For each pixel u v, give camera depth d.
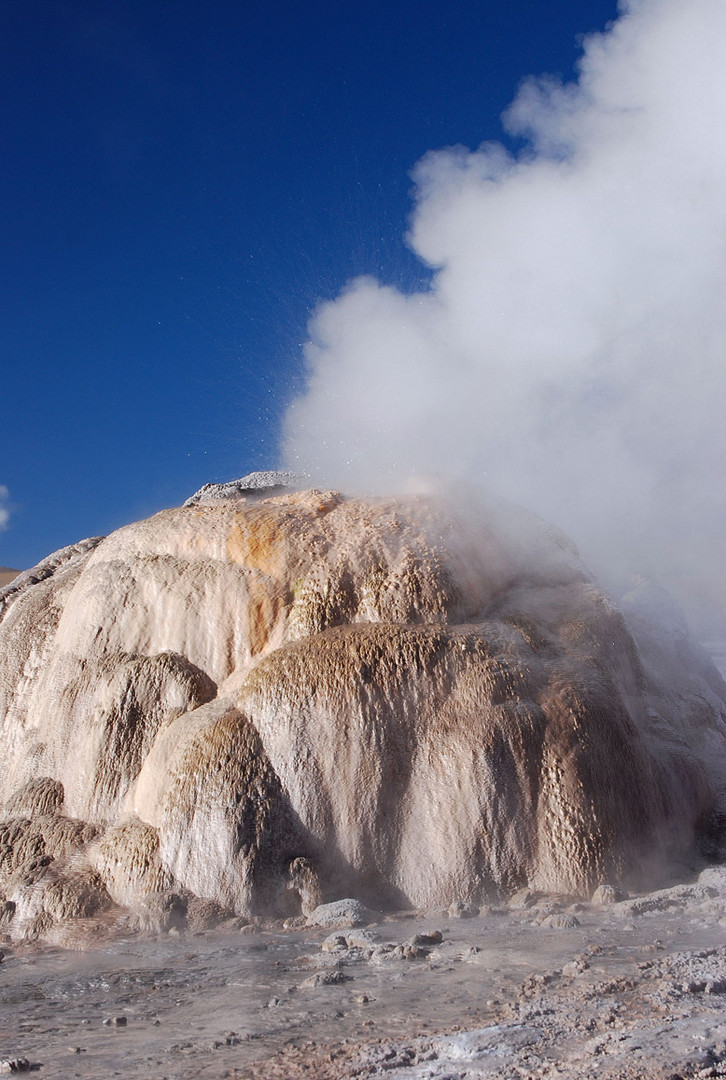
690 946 7.36
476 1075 4.71
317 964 7.84
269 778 10.36
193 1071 5.27
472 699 10.55
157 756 11.14
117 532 13.91
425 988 6.71
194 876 9.95
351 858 10.07
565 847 9.92
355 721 10.45
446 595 11.71
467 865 9.90
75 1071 5.43
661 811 11.09
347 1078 4.91
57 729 12.47
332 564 12.08
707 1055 4.58
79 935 9.55
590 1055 4.79
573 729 10.49
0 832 11.61
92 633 12.88
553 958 7.30
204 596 12.39
